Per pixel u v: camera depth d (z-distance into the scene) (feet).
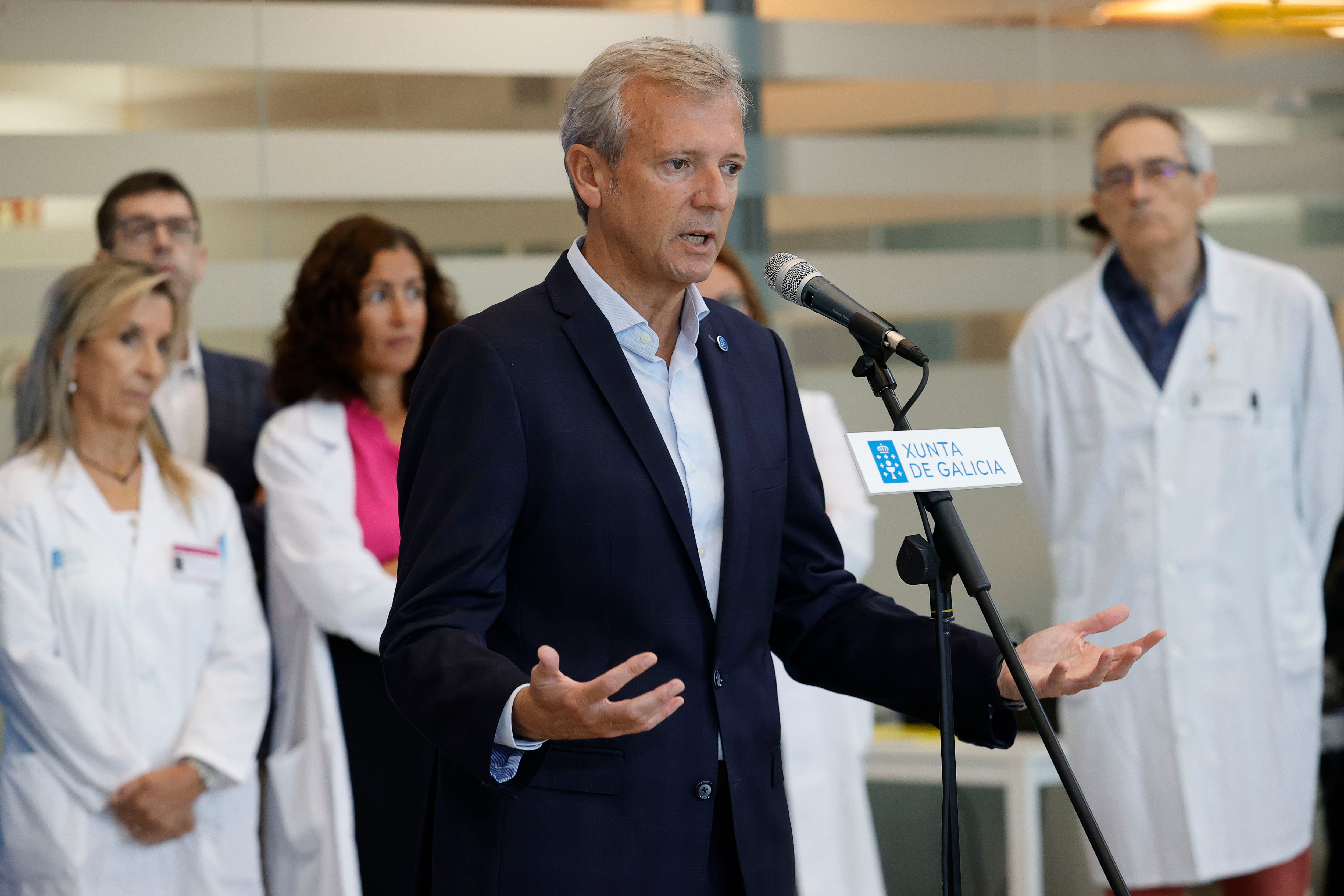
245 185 20.62
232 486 16.92
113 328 14.61
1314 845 19.92
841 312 8.88
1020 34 23.24
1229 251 17.90
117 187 17.37
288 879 14.83
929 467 8.29
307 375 15.81
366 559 14.93
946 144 22.99
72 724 13.61
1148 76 23.56
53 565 14.05
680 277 8.29
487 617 8.02
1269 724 16.69
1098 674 7.94
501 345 8.34
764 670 8.71
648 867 7.99
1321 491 17.12
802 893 15.33
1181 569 16.72
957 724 8.71
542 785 8.07
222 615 14.89
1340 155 23.90
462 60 21.35
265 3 20.67
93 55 20.08
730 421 8.82
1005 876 18.24
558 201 21.72
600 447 8.25
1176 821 16.47
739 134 8.30
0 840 13.69
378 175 21.07
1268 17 23.50
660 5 22.02
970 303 22.98
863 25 22.71
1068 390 17.65
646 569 8.20
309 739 14.90
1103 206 17.49
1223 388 16.98
